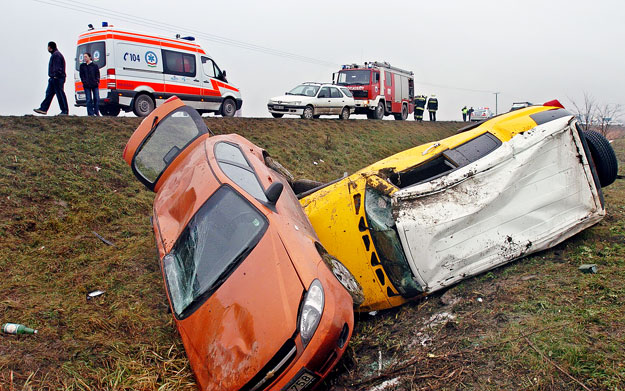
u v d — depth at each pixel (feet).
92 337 13.16
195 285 11.30
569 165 15.06
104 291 15.99
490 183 14.51
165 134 18.44
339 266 12.66
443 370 10.28
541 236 14.39
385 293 13.96
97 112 37.11
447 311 12.87
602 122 53.01
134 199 24.86
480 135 16.44
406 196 14.21
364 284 14.12
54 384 11.05
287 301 10.07
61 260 18.01
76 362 11.94
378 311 14.37
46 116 32.63
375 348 12.32
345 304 10.92
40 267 17.28
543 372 9.20
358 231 14.52
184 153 17.71
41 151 26.94
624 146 43.29
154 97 42.11
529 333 10.56
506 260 14.15
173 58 43.37
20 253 18.16
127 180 26.86
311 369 9.69
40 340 12.71
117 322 14.08
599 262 13.34
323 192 16.35
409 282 13.76
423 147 17.67
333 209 15.28
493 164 14.71
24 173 24.07
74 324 13.67
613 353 9.25
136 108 40.91
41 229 20.24
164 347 12.85
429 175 17.56
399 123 68.44
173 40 43.70
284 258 10.85
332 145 44.83
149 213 24.03
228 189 12.93
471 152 15.80
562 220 14.66
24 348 12.24
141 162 18.39
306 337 9.71
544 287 12.52
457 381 9.74
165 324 14.23
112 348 12.73
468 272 13.87
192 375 11.55
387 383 10.52
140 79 40.83
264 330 9.77
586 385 8.61
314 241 12.53
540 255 14.69
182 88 43.98
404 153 17.95
